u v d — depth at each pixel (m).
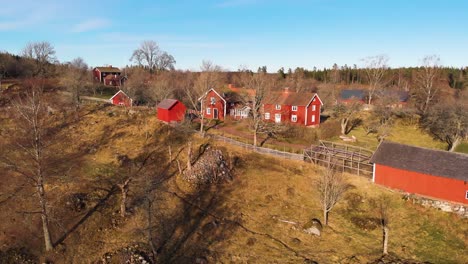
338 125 63.22
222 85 97.19
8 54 113.62
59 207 30.45
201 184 38.75
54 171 39.03
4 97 69.00
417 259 28.69
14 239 26.25
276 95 68.75
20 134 47.34
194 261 26.64
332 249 29.69
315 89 109.00
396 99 76.69
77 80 74.50
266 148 48.31
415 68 146.00
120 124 57.84
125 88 78.69
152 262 25.50
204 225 31.72
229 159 45.31
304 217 34.41
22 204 30.80
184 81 93.44
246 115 69.06
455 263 28.28
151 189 35.97
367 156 45.25
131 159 44.72
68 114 61.53
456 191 35.16
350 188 39.47
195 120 67.62
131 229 29.62
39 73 98.25
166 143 50.06
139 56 134.12
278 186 40.00
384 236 31.84
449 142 58.06
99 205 32.34
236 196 37.50
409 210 35.44
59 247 26.17
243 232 31.17
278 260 27.62
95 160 44.12
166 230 30.27
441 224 33.09
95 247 27.03
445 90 97.06
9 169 36.94
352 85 137.38
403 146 41.00
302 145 53.91
